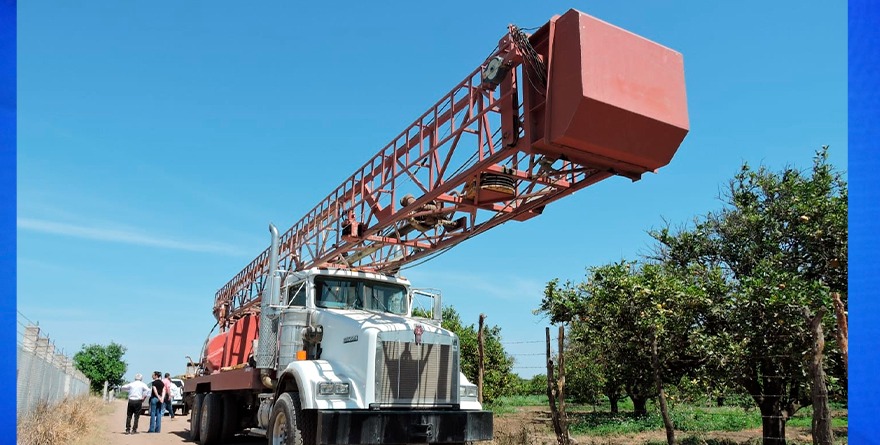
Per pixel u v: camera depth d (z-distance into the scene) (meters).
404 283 11.50
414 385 9.05
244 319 15.02
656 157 8.16
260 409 10.34
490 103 8.86
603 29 7.79
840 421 20.41
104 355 69.81
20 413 12.61
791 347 10.48
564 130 7.68
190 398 18.17
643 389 14.49
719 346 10.99
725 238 14.41
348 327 9.47
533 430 18.17
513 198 9.85
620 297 11.87
